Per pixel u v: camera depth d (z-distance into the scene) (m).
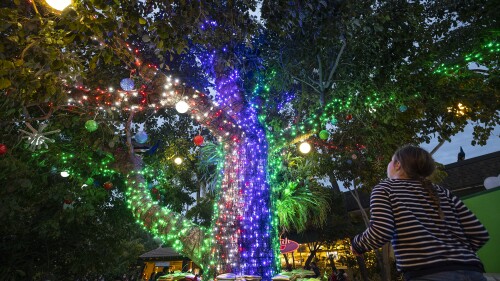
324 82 8.20
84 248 11.90
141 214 6.41
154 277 17.48
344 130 10.55
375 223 1.80
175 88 6.01
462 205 1.94
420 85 7.72
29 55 4.41
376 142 10.57
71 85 5.86
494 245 3.10
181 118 11.44
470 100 7.93
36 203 9.66
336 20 5.79
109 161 7.09
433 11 8.61
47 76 4.76
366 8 6.98
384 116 8.75
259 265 5.30
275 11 5.67
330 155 11.40
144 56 7.65
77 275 12.74
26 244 10.92
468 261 1.61
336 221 18.59
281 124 9.30
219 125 6.12
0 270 10.23
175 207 11.26
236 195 5.71
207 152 7.51
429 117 9.70
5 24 3.91
